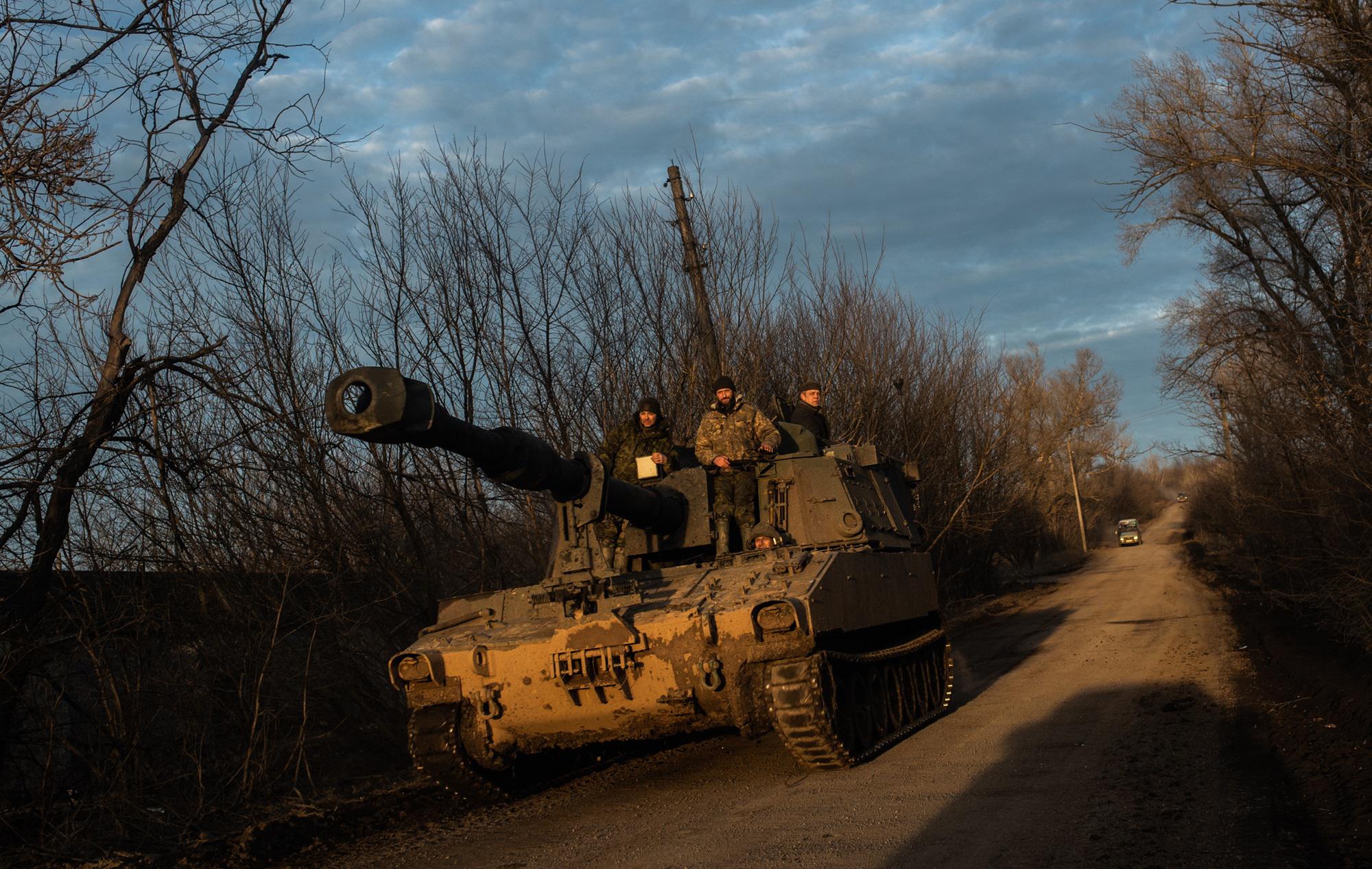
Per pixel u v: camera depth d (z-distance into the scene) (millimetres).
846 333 20219
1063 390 63469
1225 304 18469
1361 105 12930
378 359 13078
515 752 8805
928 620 12383
